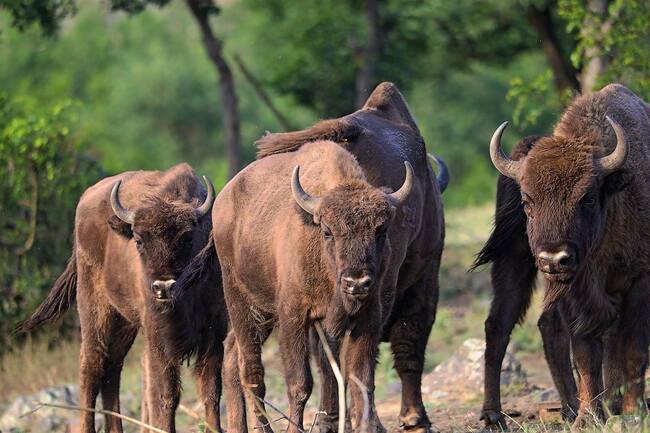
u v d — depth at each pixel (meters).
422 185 28.98
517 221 30.36
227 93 66.62
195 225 28.31
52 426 38.03
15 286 50.88
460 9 73.88
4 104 55.47
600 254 26.66
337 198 23.03
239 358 27.55
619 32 44.41
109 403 32.22
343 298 23.16
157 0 65.00
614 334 27.27
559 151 25.59
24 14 58.78
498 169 26.75
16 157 51.09
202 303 28.83
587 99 27.36
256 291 26.19
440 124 150.25
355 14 81.88
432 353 45.84
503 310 30.80
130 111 153.50
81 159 53.94
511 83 47.91
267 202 25.69
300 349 24.34
